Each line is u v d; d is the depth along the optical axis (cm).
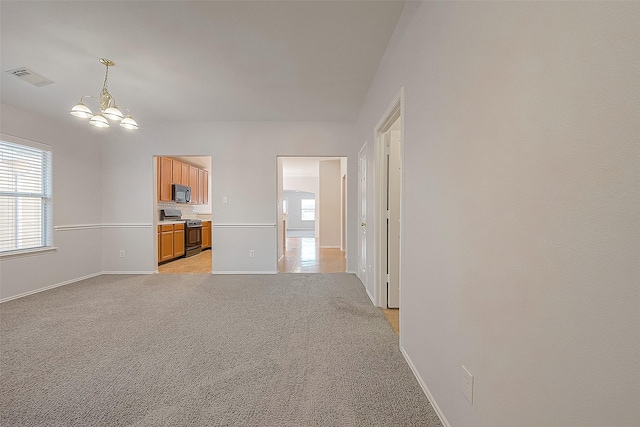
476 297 109
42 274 361
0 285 315
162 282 403
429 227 156
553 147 73
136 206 456
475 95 110
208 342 221
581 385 66
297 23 216
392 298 298
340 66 281
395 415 144
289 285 388
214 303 313
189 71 289
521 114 85
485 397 103
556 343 73
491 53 99
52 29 220
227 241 458
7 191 330
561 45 71
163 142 454
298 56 263
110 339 226
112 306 303
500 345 95
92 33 226
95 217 444
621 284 57
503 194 93
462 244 120
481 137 106
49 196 374
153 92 340
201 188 780
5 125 324
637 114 54
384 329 246
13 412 144
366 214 359
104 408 147
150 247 458
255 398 156
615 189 58
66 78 294
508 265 91
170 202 664
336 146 458
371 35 230
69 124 397
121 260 458
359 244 426
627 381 56
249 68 285
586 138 64
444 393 137
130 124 296
